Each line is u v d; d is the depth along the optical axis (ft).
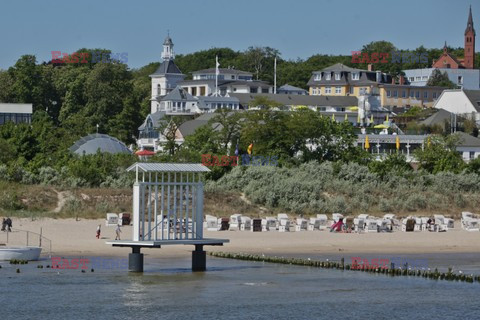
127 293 341.82
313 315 315.58
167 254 449.06
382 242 509.35
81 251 447.83
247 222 540.52
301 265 423.23
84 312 310.65
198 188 383.45
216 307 322.96
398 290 362.33
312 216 610.24
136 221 374.02
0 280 362.94
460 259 452.76
